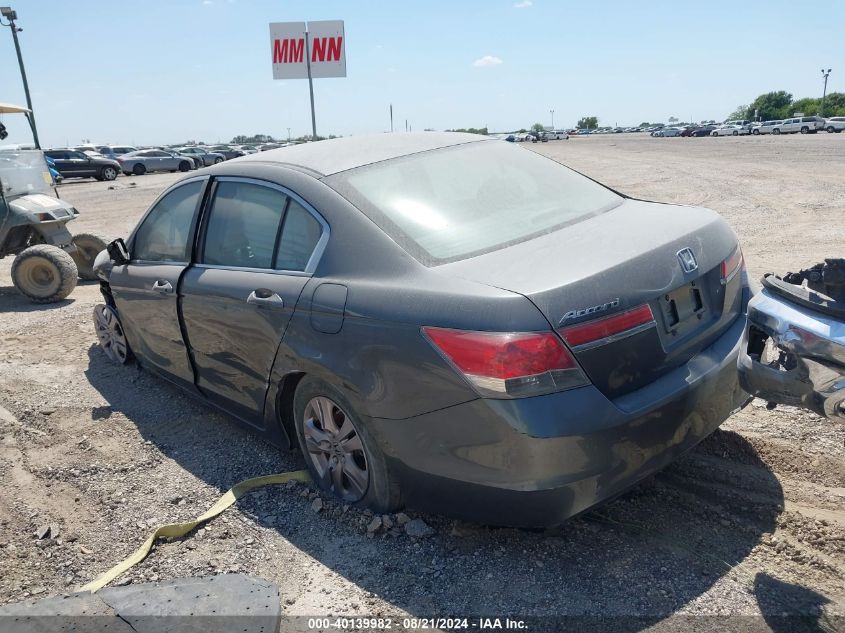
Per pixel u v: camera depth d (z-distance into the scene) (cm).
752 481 337
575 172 403
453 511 286
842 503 317
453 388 262
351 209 318
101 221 1623
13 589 300
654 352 274
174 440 430
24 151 929
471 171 361
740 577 274
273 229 353
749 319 267
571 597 270
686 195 1452
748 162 2283
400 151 370
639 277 271
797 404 257
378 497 315
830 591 264
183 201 434
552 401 250
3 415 478
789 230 987
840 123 6081
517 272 271
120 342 562
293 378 345
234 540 323
